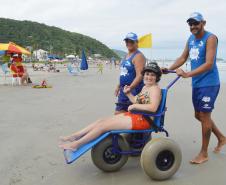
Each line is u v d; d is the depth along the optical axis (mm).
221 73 32125
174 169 4039
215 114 7898
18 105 9273
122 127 4062
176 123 6961
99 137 4047
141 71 4516
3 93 12164
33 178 4102
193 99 4656
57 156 4879
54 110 8508
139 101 4355
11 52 15609
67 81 19078
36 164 4559
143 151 3947
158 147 3898
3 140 5672
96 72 33906
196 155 4930
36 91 12945
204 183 3945
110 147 4176
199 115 4633
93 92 12750
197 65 4551
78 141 4023
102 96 11445
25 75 16172
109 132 4035
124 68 4938
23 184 3924
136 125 4082
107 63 81875
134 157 4797
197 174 4211
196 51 4523
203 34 4465
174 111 8352
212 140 5637
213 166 4473
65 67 46938
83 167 4453
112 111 8398
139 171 4305
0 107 8914
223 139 5035
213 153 4992
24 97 11039
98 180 4035
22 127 6602
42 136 5938
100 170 4340
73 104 9547
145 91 4340
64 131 6312
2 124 6852
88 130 4238
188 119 7355
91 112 8266
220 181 3996
